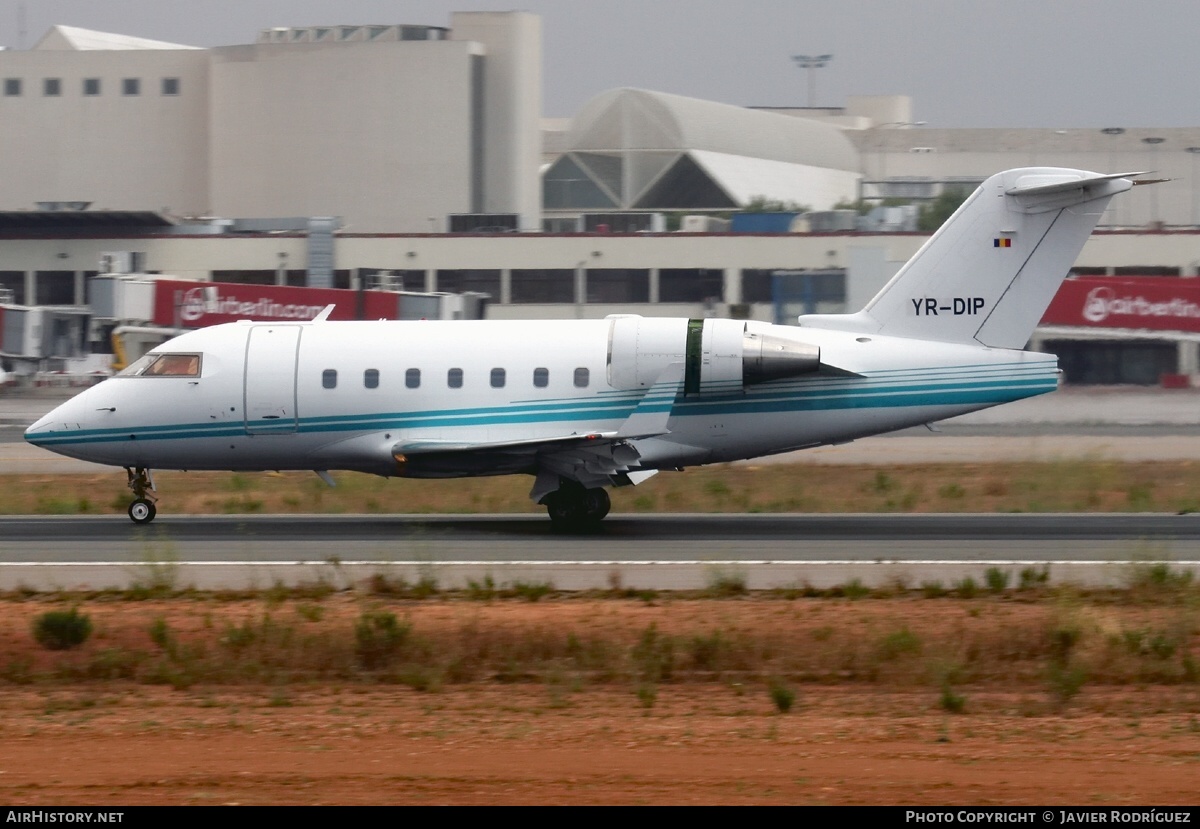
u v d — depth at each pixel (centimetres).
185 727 4675
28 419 18875
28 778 3944
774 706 5016
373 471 9769
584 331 9569
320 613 6412
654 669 5497
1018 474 12538
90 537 9150
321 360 9600
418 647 5816
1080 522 9744
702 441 9425
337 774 3981
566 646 5853
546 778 3925
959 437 16250
